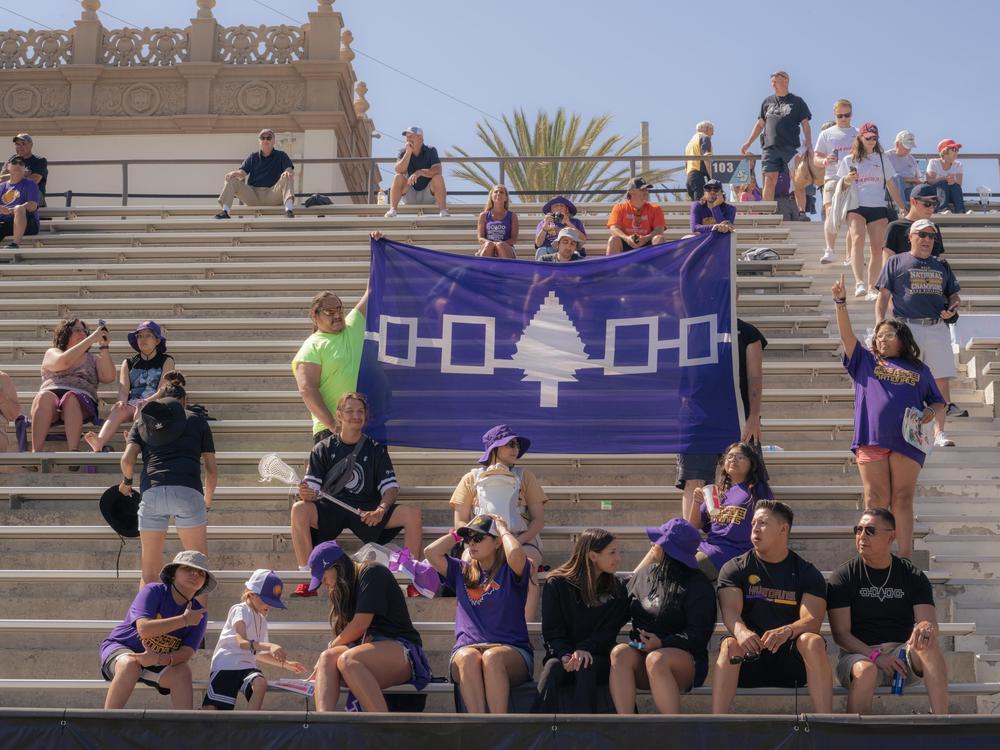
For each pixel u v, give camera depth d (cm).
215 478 1148
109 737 820
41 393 1409
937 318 1340
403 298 1325
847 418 1444
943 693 910
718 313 1280
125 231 2155
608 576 978
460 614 991
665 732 811
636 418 1274
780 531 962
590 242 2005
